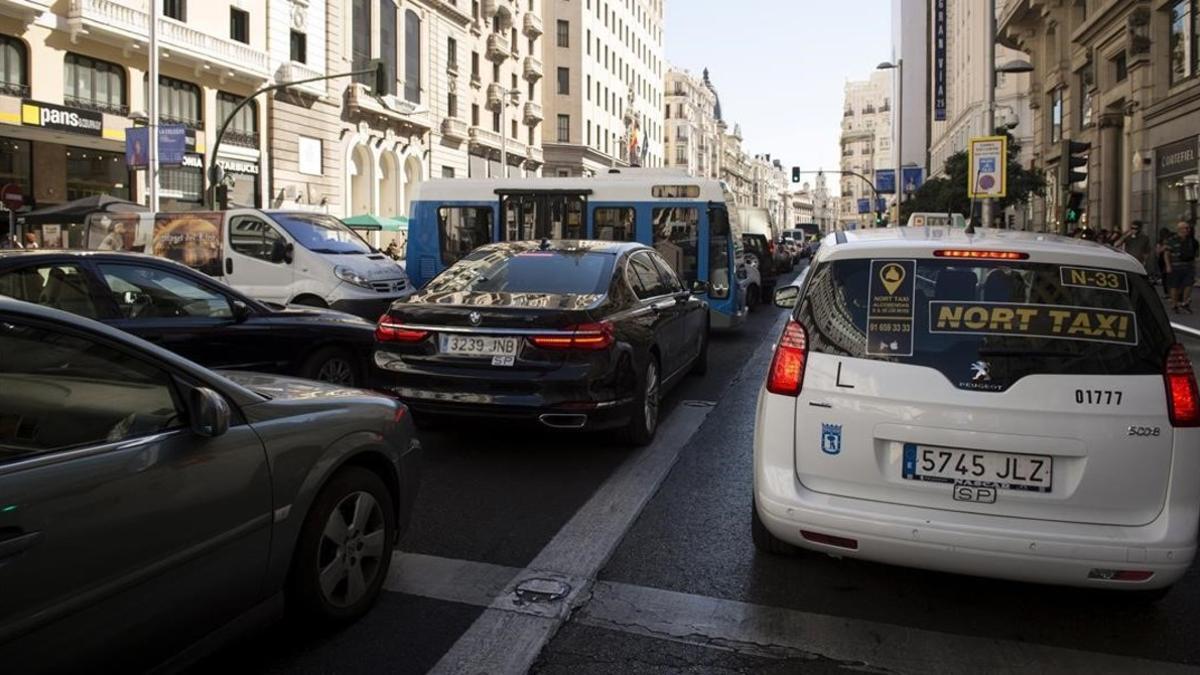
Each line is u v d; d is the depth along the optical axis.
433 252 14.21
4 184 25.33
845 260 3.88
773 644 3.50
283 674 3.18
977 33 53.94
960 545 3.47
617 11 79.69
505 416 5.85
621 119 81.75
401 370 6.05
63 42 25.72
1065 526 3.42
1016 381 3.49
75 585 2.40
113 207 19.67
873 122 155.50
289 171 36.22
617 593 3.96
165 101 30.05
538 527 4.81
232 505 2.92
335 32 39.22
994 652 3.47
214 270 11.07
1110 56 27.55
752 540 4.61
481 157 55.62
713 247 13.19
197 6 30.72
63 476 2.42
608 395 5.95
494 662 3.30
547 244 7.26
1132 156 25.70
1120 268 3.63
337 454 3.45
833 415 3.70
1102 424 3.41
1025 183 31.62
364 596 3.64
